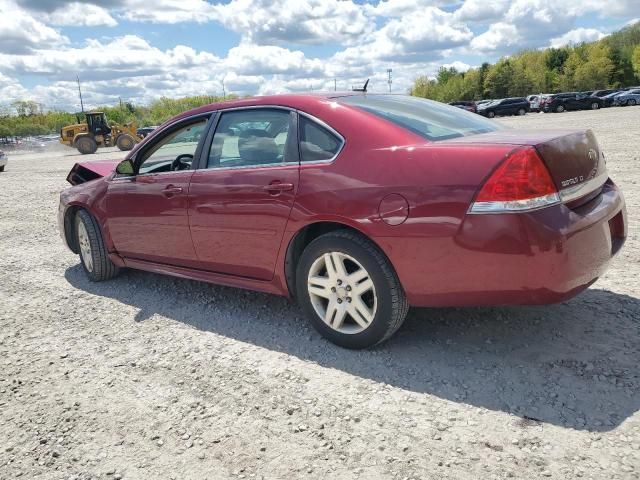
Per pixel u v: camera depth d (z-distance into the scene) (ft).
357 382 9.81
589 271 9.36
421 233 9.48
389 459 7.67
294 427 8.59
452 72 367.25
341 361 10.64
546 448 7.64
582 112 142.31
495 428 8.18
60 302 15.40
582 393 8.89
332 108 11.23
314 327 11.57
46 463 8.15
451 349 10.76
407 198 9.59
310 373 10.27
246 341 11.90
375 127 10.56
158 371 10.79
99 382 10.50
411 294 9.96
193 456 8.07
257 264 12.11
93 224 16.43
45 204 34.81
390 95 13.19
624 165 32.89
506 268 8.94
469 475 7.23
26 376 10.95
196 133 13.51
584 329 11.16
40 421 9.27
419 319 12.23
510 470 7.26
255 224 11.79
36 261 20.29
